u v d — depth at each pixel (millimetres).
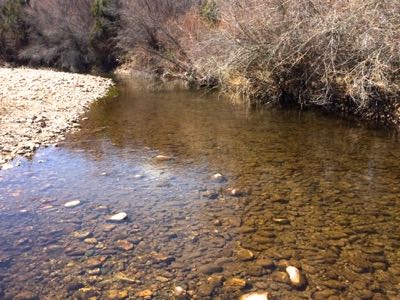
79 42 28375
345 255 3844
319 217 4652
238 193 5297
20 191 5332
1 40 31516
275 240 4113
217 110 11188
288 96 11883
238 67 11805
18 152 7012
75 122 9578
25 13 31625
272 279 3447
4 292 3258
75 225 4383
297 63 10750
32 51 30422
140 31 21266
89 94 14297
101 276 3479
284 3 10328
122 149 7344
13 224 4395
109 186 5543
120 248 3922
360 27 8828
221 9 12961
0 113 10180
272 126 9195
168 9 21766
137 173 6078
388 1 8312
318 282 3412
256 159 6809
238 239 4117
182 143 7770
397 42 8125
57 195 5215
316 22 9633
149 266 3625
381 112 9328
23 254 3801
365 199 5191
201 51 14031
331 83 10219
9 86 14805
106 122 9633
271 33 11078
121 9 25250
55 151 7203
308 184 5691
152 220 4520
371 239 4156
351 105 10109
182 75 17625
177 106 11875
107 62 27312
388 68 8445
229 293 3260
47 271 3541
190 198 5148
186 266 3631
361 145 7656
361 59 9219
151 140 7969
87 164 6492
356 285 3377
